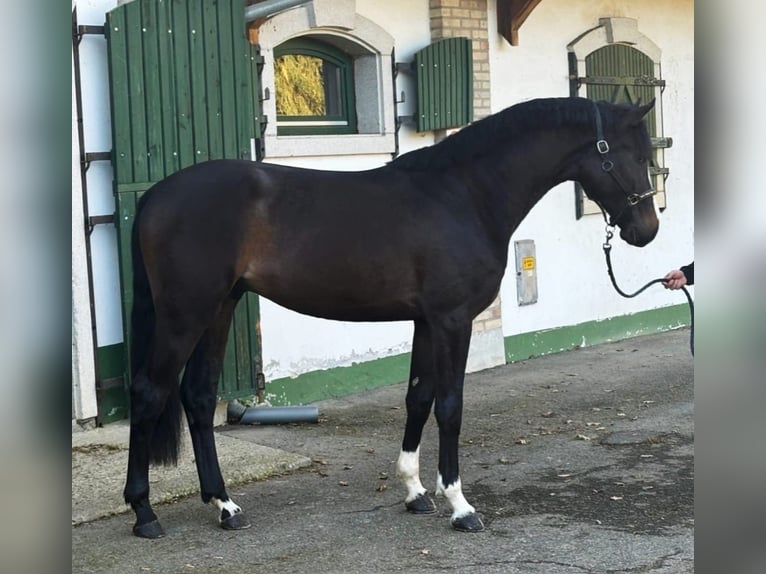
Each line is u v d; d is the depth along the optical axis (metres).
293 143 6.23
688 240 9.71
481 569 3.57
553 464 5.08
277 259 3.88
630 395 6.79
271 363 6.28
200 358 4.07
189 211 3.75
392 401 6.59
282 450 5.24
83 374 5.31
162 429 3.87
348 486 4.70
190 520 4.18
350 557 3.71
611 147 4.15
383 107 6.80
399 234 3.90
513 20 7.57
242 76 5.74
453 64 7.16
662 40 9.31
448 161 4.06
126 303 5.38
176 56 5.43
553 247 8.32
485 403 6.58
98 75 5.33
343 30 6.52
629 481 4.75
